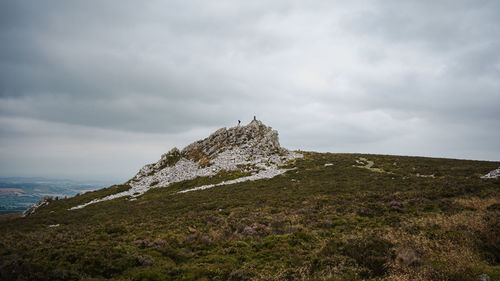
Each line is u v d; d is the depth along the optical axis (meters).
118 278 13.59
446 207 25.09
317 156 75.31
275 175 56.72
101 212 40.66
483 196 27.33
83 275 13.50
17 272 12.98
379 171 53.38
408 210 25.75
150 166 81.62
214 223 26.45
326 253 15.19
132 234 22.89
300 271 13.21
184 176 67.44
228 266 15.17
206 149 84.31
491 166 49.22
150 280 13.54
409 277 11.87
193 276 13.98
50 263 14.10
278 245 18.03
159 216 32.41
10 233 26.91
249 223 25.05
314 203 32.16
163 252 17.48
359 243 15.32
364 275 12.53
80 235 23.25
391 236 16.58
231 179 57.69
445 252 14.02
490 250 13.87
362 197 32.75
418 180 42.12
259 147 77.88
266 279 13.01
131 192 62.22
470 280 11.24
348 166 59.38
